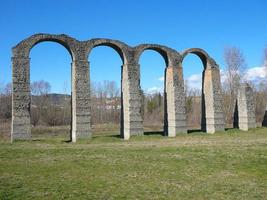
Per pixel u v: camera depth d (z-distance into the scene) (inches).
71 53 1518.2
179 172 791.7
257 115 3048.7
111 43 1585.9
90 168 825.5
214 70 1784.0
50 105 3238.2
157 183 693.9
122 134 1628.9
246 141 1302.9
